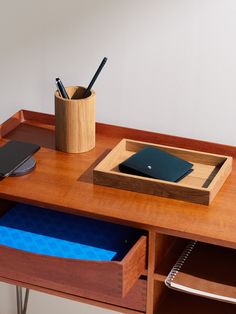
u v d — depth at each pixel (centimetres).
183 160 208
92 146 221
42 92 246
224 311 203
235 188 201
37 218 208
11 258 188
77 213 191
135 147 218
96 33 231
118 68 233
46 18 235
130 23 225
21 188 199
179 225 183
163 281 204
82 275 182
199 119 229
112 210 189
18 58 244
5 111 255
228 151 220
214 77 222
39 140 227
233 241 176
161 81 229
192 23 218
